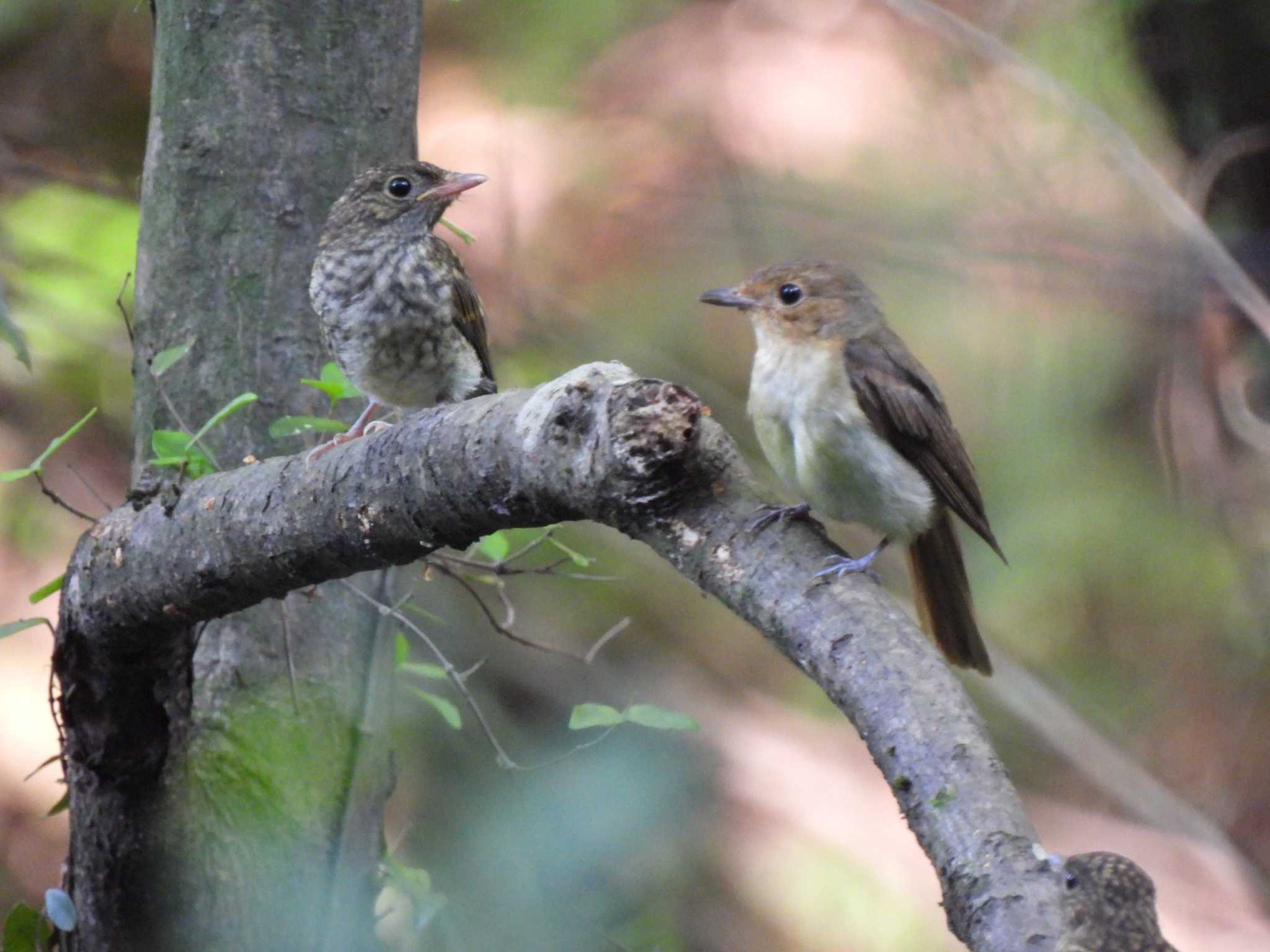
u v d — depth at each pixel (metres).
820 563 5.43
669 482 5.49
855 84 14.57
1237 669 14.91
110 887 6.93
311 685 7.59
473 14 15.50
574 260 14.88
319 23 7.76
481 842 7.84
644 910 8.55
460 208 14.64
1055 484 14.91
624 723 7.48
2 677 13.05
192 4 7.64
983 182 12.87
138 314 7.79
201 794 7.21
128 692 6.64
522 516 5.80
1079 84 13.41
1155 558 14.77
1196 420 13.35
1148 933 5.23
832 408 8.33
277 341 7.71
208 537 6.36
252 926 7.17
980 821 4.66
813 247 13.30
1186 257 12.30
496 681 12.88
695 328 14.94
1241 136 12.77
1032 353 14.42
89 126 14.88
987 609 15.31
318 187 7.78
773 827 13.91
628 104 15.21
